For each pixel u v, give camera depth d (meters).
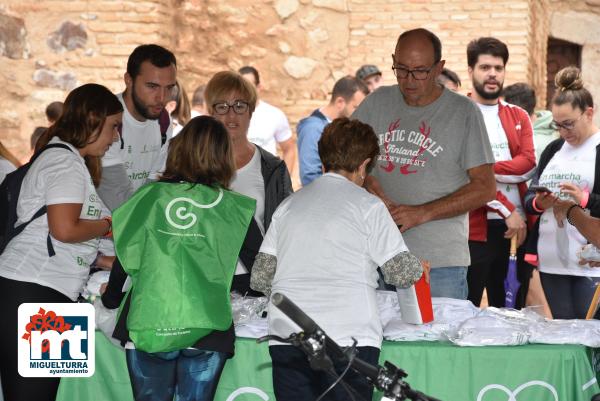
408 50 4.33
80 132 3.84
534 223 5.40
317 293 3.38
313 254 3.41
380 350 3.62
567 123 4.88
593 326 3.92
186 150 3.67
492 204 5.42
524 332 3.80
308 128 6.71
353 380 3.36
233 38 9.41
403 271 3.45
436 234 4.46
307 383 3.42
